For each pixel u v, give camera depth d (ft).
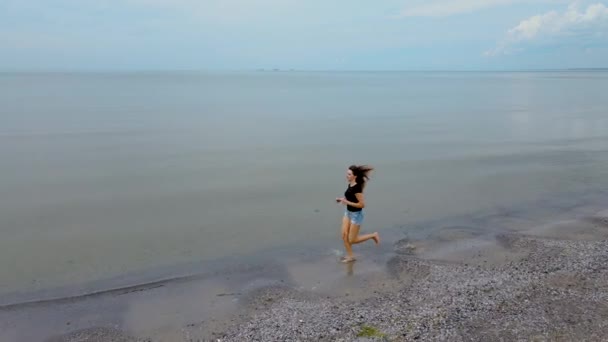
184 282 31.42
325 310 27.25
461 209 46.73
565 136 97.55
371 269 33.12
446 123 124.67
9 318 26.94
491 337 23.49
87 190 54.70
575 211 45.91
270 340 24.12
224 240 38.91
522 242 37.60
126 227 42.22
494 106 183.73
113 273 32.83
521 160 71.51
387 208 47.14
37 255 35.96
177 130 108.17
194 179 60.23
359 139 95.61
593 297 27.66
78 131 103.86
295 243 38.14
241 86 403.13
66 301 28.94
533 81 568.82
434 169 65.51
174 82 492.54
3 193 53.16
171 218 44.65
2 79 527.40
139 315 27.35
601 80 588.91
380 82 565.53
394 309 27.02
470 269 32.63
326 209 47.19
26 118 128.16
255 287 30.60
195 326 26.00
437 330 24.30
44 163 69.67
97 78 626.64
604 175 60.80
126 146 85.51
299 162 71.67
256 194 52.95
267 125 120.37
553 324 24.62
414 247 37.09
